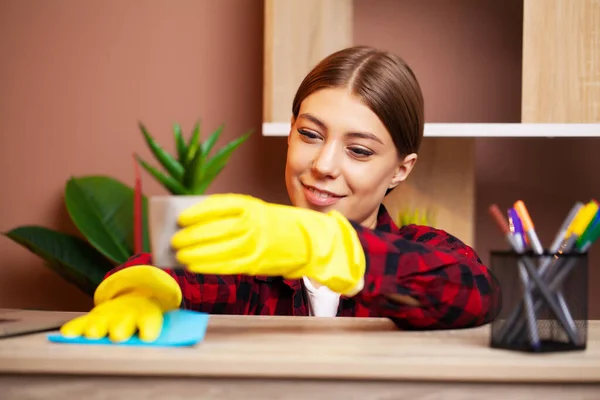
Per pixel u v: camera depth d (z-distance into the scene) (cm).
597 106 159
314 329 81
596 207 74
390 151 118
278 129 166
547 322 69
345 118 114
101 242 183
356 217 119
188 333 71
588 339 78
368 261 79
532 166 193
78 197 190
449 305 82
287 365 59
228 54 202
